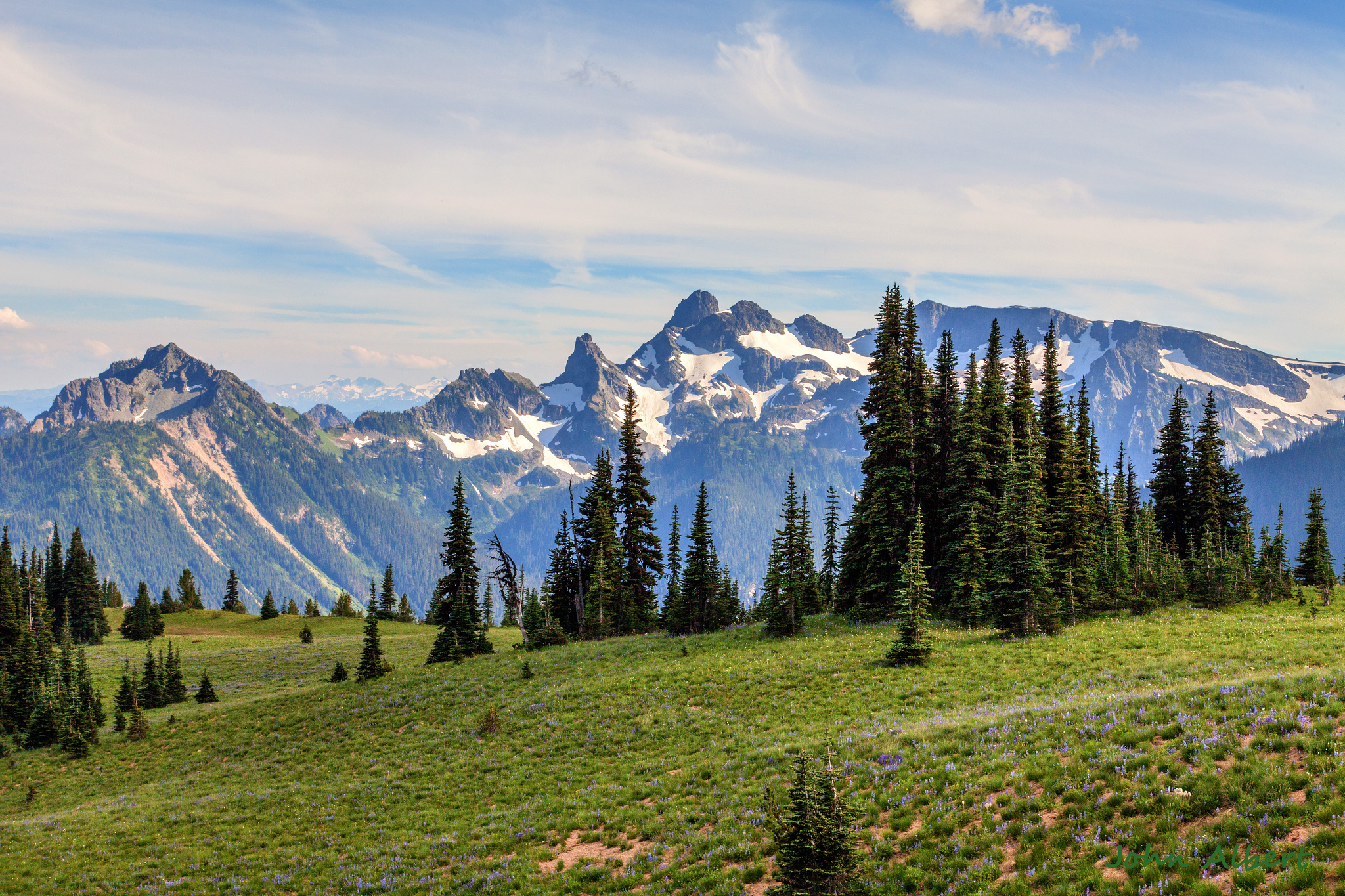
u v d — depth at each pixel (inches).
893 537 2022.6
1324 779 562.9
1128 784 650.2
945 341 2298.2
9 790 1835.6
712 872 751.1
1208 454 2628.0
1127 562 2148.1
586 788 1121.4
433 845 1001.5
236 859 1079.0
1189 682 1006.4
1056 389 2258.9
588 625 2672.2
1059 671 1275.8
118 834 1272.1
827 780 643.5
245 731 1937.7
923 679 1342.3
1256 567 2367.1
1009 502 1662.2
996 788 740.0
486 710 1664.6
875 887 625.6
